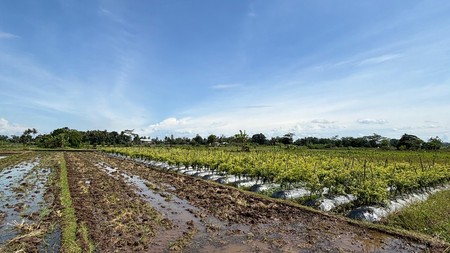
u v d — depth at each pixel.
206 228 10.88
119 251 8.70
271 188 18.20
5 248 8.80
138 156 45.91
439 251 8.83
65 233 9.80
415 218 11.65
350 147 76.00
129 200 15.28
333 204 14.17
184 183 21.70
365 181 14.34
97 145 97.81
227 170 22.77
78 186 19.22
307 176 16.50
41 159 41.12
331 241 9.65
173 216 12.56
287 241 9.64
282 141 79.81
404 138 73.31
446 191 18.31
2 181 21.78
